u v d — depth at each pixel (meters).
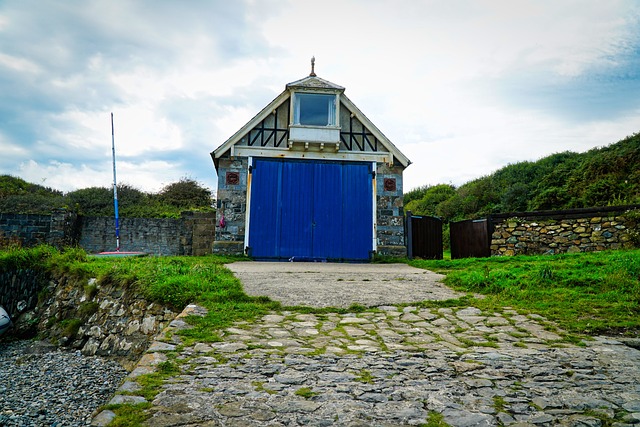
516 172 28.98
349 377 4.06
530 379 4.02
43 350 9.22
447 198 31.62
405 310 6.87
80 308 9.85
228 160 16.14
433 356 4.73
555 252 13.42
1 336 10.12
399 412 3.31
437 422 3.14
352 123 16.72
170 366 4.22
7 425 5.79
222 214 15.83
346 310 6.83
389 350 4.95
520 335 5.53
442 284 9.16
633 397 3.58
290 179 16.17
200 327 5.66
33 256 12.29
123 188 30.58
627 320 5.91
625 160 21.44
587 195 20.98
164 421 3.08
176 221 19.30
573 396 3.61
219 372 4.12
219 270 10.25
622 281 7.43
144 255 15.36
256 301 7.21
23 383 7.39
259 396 3.58
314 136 16.08
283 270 11.50
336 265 13.87
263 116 16.38
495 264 11.08
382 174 16.52
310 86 16.23
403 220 16.36
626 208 12.47
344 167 16.42
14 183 30.23
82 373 7.77
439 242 17.42
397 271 11.66
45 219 17.86
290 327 5.87
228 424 3.07
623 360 4.54
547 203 22.83
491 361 4.54
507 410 3.35
